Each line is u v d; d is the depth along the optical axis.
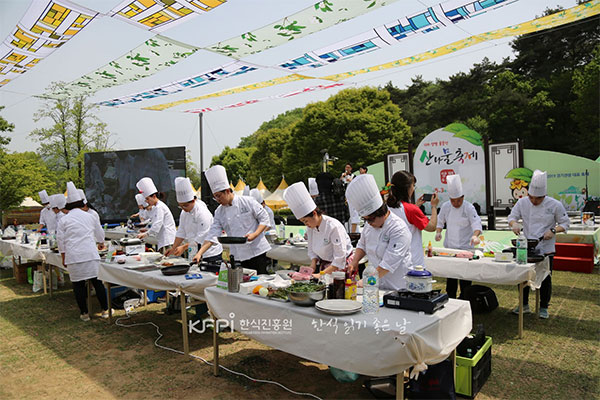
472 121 23.98
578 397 2.93
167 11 4.09
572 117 20.83
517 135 23.05
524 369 3.41
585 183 10.90
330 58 5.78
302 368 3.58
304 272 3.28
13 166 16.55
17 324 5.11
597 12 4.62
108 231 8.84
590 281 6.55
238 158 42.88
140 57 5.53
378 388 2.92
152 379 3.43
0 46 4.80
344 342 2.36
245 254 4.23
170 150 10.70
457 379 2.97
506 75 23.83
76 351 4.14
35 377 3.56
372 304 2.45
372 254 3.02
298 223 15.02
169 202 10.74
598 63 19.52
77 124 18.70
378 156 25.53
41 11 4.05
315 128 27.11
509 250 4.32
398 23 4.65
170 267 4.14
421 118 27.84
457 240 4.97
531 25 4.90
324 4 4.16
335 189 6.29
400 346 2.12
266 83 7.51
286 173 29.48
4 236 8.56
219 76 6.75
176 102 9.05
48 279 7.07
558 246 7.54
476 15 4.48
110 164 11.24
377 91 27.28
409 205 3.52
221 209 4.27
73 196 5.16
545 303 4.72
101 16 4.13
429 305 2.42
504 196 11.09
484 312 4.98
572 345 3.90
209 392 3.17
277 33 4.86
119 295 5.65
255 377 3.42
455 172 11.59
